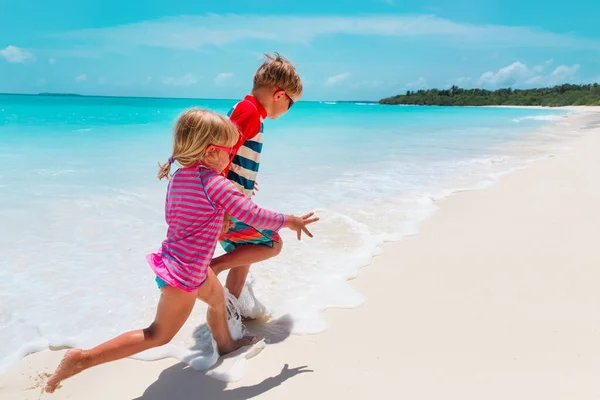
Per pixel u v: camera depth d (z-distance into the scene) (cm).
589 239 427
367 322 283
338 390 219
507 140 1426
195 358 245
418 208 545
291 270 359
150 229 445
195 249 217
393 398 212
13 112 2369
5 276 332
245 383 226
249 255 274
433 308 299
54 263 357
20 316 280
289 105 289
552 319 282
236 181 271
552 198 589
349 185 666
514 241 425
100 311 289
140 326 274
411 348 254
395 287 332
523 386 219
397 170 805
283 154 976
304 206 544
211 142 221
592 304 300
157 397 215
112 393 218
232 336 255
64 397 214
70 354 203
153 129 1484
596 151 1070
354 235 441
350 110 4844
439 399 211
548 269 359
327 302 309
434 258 386
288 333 272
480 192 630
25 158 805
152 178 667
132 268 354
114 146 1032
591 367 233
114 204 523
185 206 219
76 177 656
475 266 368
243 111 265
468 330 271
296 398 213
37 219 459
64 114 2344
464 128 2033
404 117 3198
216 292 238
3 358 241
